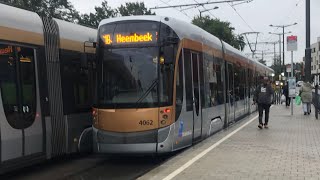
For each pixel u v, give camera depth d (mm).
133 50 11055
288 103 33656
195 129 12711
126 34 11148
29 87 9859
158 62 10914
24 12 10109
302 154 11055
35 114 9984
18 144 9367
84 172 10484
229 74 18391
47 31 10672
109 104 10945
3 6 9461
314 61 147500
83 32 12398
